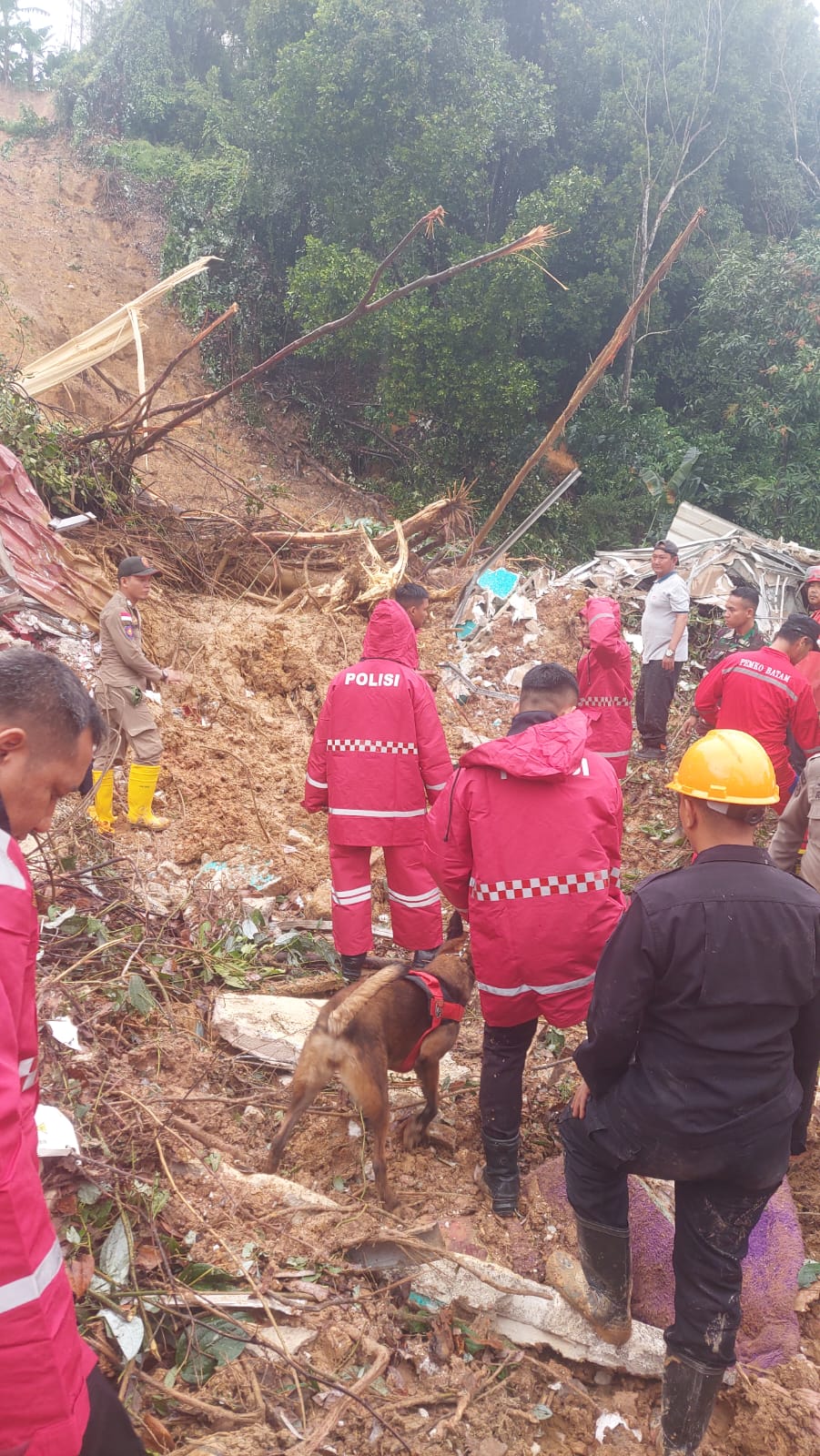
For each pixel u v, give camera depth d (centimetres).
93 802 611
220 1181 333
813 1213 365
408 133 1927
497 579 1059
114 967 439
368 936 500
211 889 551
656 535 1983
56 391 1908
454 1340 298
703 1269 257
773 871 257
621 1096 262
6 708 194
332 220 2059
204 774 707
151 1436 250
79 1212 304
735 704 614
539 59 2425
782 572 1137
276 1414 263
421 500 2023
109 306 2236
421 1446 265
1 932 170
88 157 2545
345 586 997
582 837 330
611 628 721
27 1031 181
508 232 1953
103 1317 273
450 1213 346
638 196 2273
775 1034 248
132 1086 368
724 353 2208
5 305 2044
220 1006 437
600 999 258
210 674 818
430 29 1881
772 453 2120
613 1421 284
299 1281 303
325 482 2148
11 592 824
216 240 2188
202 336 1077
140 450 1074
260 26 2070
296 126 1953
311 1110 393
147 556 995
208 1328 280
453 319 1898
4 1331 156
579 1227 295
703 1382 255
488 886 334
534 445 2098
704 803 260
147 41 2631
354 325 1914
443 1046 368
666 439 2161
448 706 910
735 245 2409
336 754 491
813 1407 281
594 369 1034
